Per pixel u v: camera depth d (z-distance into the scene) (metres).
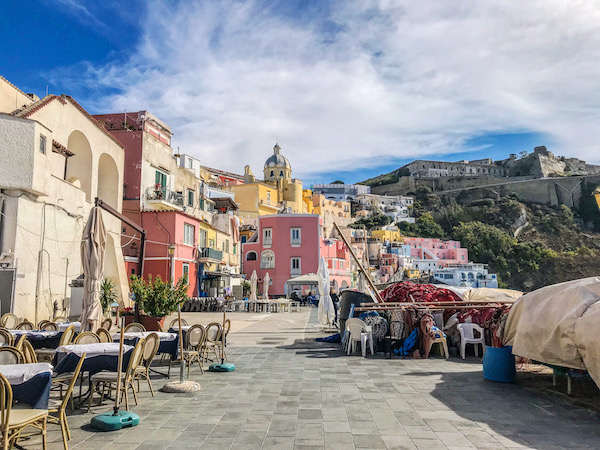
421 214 141.75
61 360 5.96
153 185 30.59
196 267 32.59
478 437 4.91
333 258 59.25
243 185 71.19
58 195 17.44
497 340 10.05
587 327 5.98
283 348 12.05
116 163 25.19
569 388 6.87
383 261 89.94
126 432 5.07
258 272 53.41
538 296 7.37
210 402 6.38
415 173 169.00
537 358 6.86
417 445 4.66
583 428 5.24
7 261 14.60
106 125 30.56
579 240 129.62
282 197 89.25
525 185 148.50
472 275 95.19
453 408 6.09
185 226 30.52
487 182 160.38
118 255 24.44
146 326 12.19
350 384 7.58
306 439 4.83
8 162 14.91
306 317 25.06
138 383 6.97
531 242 129.62
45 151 16.08
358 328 11.01
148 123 31.28
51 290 16.77
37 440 4.78
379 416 5.69
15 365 4.55
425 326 10.66
